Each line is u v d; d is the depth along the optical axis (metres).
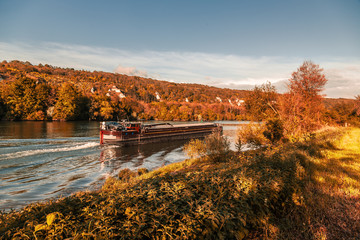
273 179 4.59
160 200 3.20
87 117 97.38
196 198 3.54
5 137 33.81
